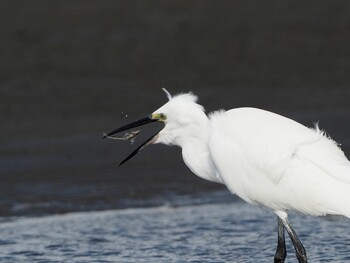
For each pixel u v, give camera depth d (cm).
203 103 2002
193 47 2273
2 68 2144
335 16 2459
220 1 2505
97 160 1656
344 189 942
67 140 1786
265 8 2494
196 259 1138
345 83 2109
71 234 1260
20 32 2291
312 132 984
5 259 1147
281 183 973
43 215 1363
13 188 1506
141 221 1322
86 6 2430
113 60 2198
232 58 2234
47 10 2397
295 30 2378
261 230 1273
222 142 1007
